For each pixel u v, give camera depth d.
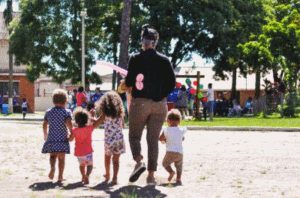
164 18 40.03
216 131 19.98
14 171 9.52
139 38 40.00
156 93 7.67
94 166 10.20
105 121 8.20
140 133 7.85
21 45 45.00
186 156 11.83
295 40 37.91
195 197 6.83
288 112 30.47
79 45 44.66
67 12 44.38
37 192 7.18
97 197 6.77
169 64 7.75
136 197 6.69
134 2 41.75
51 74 45.53
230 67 46.34
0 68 58.12
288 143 14.94
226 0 42.31
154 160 7.77
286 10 43.62
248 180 8.41
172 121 8.41
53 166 8.31
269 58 38.72
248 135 17.91
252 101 35.53
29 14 44.88
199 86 27.47
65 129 8.28
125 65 32.31
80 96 24.77
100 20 45.22
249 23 43.75
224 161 10.94
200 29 41.81
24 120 36.84
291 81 39.97
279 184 7.98
